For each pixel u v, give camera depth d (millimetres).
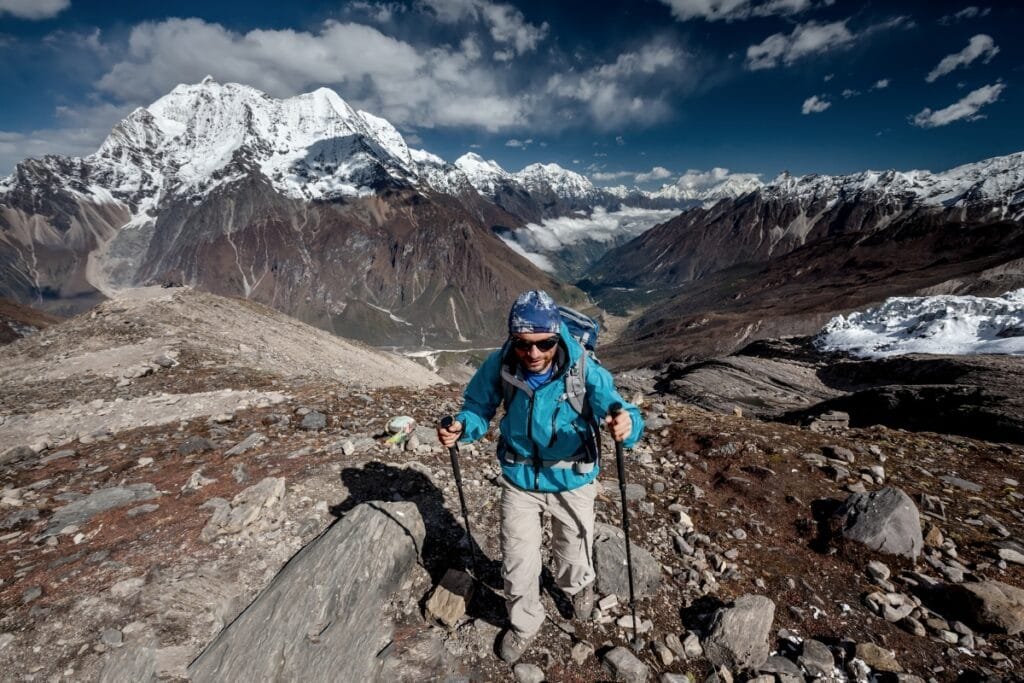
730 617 4488
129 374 17156
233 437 8820
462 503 4902
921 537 5598
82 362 19969
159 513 5734
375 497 6246
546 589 5090
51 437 10031
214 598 4480
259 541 5227
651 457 8078
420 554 5379
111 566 4766
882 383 32062
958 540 5805
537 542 4320
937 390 16594
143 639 4035
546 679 4188
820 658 4281
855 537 5617
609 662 4297
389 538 5035
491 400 4223
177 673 3855
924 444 8781
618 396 3904
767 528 6051
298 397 11750
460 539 5711
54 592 4461
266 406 11039
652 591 5086
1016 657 4309
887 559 5402
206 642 4141
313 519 5648
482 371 4203
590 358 3918
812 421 11023
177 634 4141
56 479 7121
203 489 6320
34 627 4098
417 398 11594
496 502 6441
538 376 3855
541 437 3922
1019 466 7816
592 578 4602
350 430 9055
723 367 39000
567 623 4707
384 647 4379
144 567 4773
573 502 4207
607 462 7871
